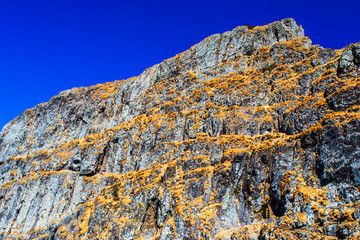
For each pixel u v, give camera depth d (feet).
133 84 282.15
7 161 283.18
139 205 149.18
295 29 226.79
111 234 145.28
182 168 152.76
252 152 138.72
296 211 103.50
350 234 85.40
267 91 177.47
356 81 131.44
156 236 129.59
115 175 195.83
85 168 210.18
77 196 198.90
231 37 247.50
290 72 177.88
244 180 132.05
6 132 352.90
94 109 289.12
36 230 189.67
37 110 346.74
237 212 124.98
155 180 156.15
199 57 251.39
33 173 243.60
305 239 92.27
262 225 112.98
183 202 133.49
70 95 328.49
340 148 108.58
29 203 213.66
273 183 120.16
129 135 213.66
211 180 138.82
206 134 171.42
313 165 114.73
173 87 238.07
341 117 116.88
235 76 206.69
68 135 286.25
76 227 166.91
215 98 196.34
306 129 132.26
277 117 156.35
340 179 103.45
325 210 97.25
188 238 118.62
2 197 236.63
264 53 211.41
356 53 146.20
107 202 166.30
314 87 153.28
